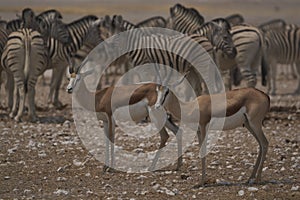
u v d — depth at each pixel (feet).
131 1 524.11
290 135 126.52
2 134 124.67
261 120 87.51
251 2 505.25
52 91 166.61
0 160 102.58
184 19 168.25
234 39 160.15
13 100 154.20
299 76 199.31
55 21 156.04
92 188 86.74
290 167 98.99
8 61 138.62
